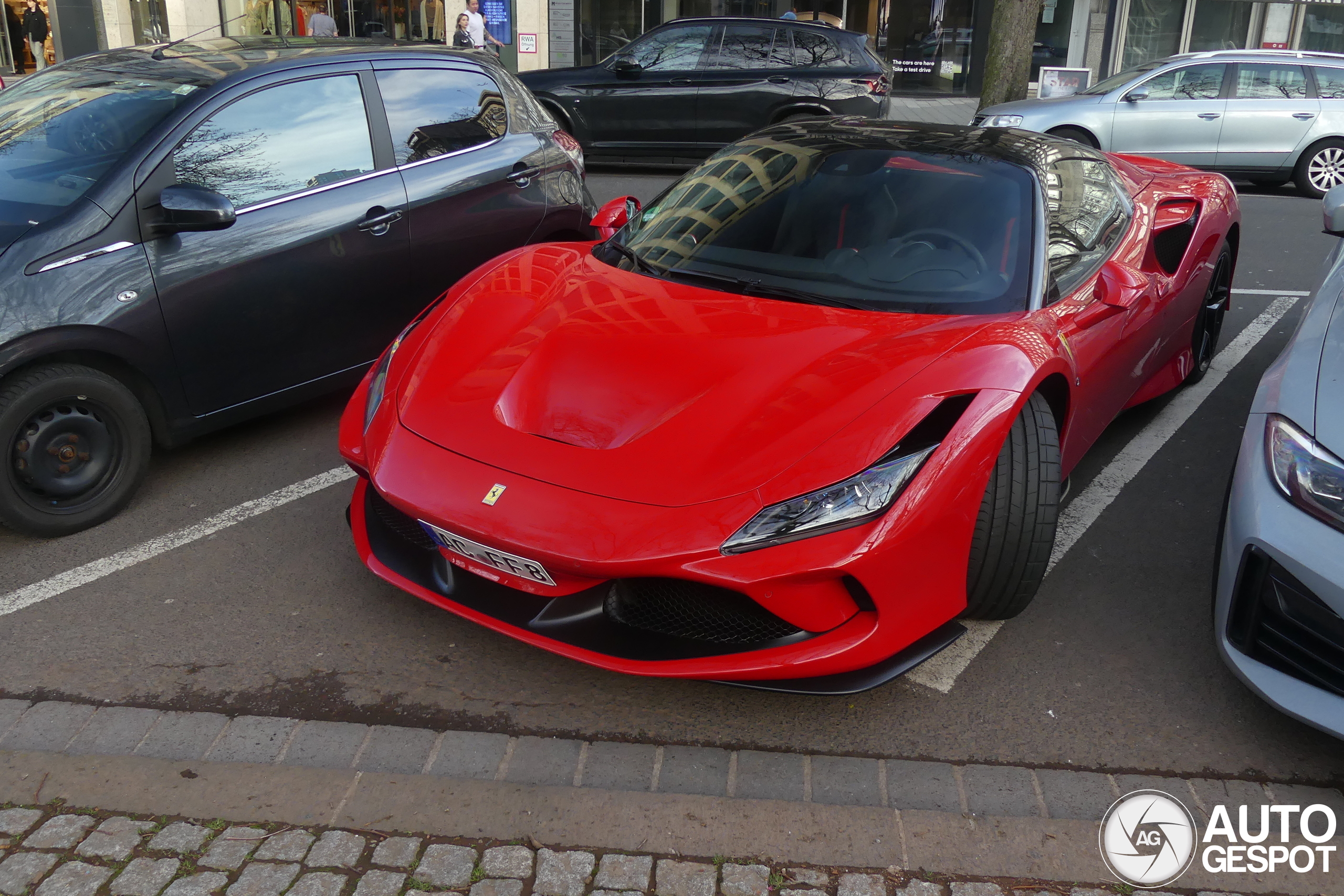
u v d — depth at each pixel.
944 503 2.43
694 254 3.35
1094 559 3.46
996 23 12.71
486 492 2.46
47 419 3.29
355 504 3.01
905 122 3.99
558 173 4.98
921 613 2.49
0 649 2.80
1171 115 11.03
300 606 3.06
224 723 2.54
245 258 3.70
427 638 2.93
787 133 3.87
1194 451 4.32
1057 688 2.79
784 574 2.27
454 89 4.63
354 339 4.16
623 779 2.40
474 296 3.24
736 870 2.13
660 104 10.89
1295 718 2.41
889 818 2.29
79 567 3.22
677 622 2.48
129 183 3.44
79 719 2.53
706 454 2.44
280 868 2.10
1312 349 2.75
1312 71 10.95
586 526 2.33
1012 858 2.19
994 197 3.31
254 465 3.99
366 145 4.18
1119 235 3.74
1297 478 2.43
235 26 16.78
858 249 3.22
